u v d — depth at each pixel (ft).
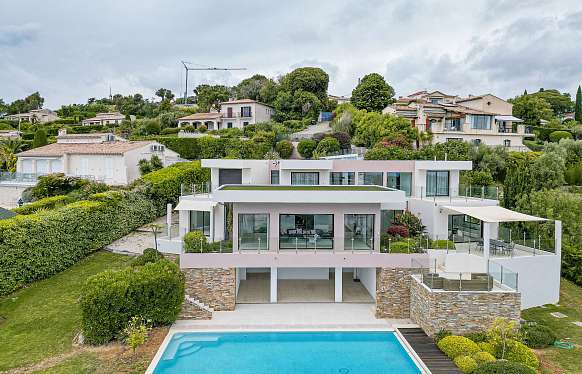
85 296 72.38
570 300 97.91
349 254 91.09
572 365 66.23
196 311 84.23
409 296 88.53
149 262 87.35
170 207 111.34
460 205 108.06
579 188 164.14
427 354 68.85
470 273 78.74
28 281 92.99
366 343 75.46
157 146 187.62
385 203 101.19
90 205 112.47
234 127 268.41
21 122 320.50
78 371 63.52
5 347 70.54
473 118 213.05
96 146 181.06
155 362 66.59
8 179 166.40
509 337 72.18
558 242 96.32
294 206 94.32
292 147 208.23
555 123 296.71
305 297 96.89
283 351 71.87
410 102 264.93
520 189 133.18
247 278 109.70
